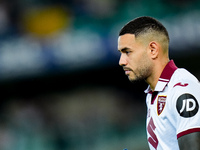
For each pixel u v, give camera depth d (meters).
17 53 44.56
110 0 43.78
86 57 43.06
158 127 9.52
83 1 44.75
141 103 46.94
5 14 45.66
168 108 9.16
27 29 45.06
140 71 9.66
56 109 50.00
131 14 42.56
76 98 50.59
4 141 43.84
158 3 41.72
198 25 39.81
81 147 43.09
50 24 44.66
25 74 44.62
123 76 48.75
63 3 45.16
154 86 9.81
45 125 46.09
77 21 44.16
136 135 43.38
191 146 8.30
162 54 9.73
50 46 43.97
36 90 51.03
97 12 43.78
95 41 42.94
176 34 40.50
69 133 44.16
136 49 9.60
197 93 8.80
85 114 48.69
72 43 43.56
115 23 42.81
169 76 9.54
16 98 52.06
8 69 44.59
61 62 43.66
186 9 40.34
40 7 45.62
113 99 48.97
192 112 8.52
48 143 43.53
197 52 40.75
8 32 45.22
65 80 50.03
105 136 43.72
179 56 41.94
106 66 43.91
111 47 42.38
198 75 46.53
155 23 9.77
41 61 43.94
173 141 9.26
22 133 44.56
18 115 47.38
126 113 46.53
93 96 50.25
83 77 49.53
